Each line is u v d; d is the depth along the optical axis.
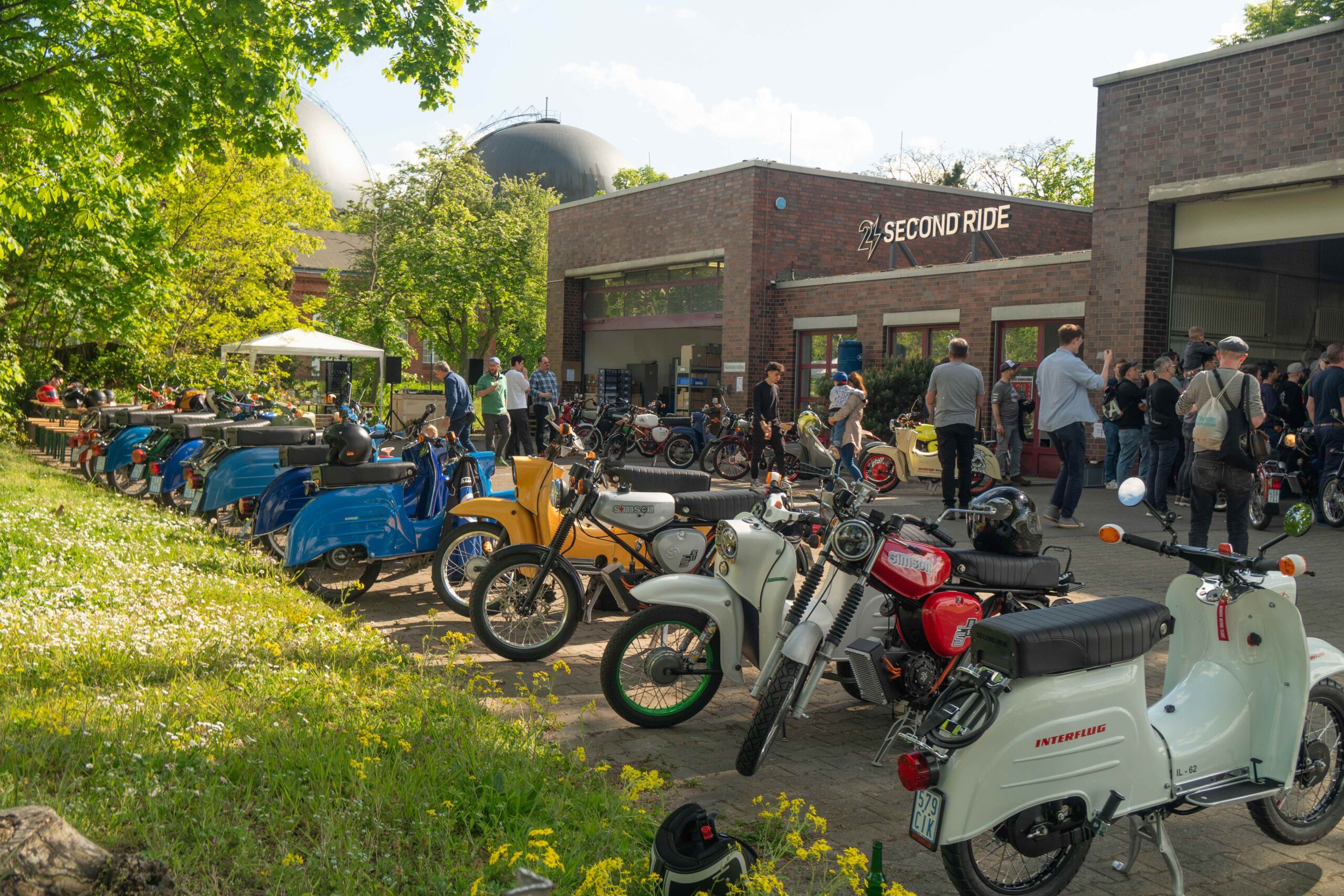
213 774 3.65
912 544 4.68
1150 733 3.34
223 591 7.00
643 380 30.66
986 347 18.39
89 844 2.60
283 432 9.95
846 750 4.94
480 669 6.08
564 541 6.54
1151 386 12.28
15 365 18.64
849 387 14.56
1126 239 15.75
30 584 6.73
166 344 26.00
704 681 5.18
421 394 26.12
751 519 5.12
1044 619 3.16
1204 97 14.74
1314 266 17.89
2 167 12.53
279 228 29.27
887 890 3.00
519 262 36.56
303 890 2.90
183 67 11.73
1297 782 3.76
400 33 12.73
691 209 24.56
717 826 3.78
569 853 3.31
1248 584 3.63
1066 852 3.29
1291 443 11.48
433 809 3.56
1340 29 13.32
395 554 7.46
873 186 24.06
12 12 11.15
